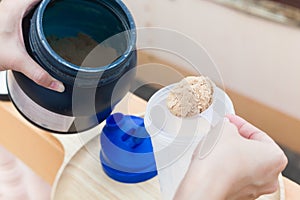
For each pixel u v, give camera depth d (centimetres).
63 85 44
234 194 46
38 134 58
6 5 49
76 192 54
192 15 103
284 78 100
